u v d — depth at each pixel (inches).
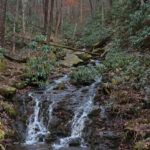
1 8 681.6
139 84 458.3
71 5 1787.6
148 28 584.1
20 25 901.8
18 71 555.8
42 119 444.8
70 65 627.8
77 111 442.6
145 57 531.2
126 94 441.4
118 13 881.5
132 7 764.0
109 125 405.7
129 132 370.9
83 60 668.1
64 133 417.1
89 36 901.8
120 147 366.3
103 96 461.4
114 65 555.5
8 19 877.8
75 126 424.2
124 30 728.3
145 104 418.0
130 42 641.6
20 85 507.8
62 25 1293.1
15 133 409.1
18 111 451.2
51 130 424.2
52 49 681.6
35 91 502.6
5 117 422.9
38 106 461.7
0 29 679.7
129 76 490.9
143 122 386.9
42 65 553.9
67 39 1026.7
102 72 550.9
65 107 452.4
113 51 644.7
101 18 1040.8
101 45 770.8
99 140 386.0
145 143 339.0
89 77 526.0
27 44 730.2
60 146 387.9
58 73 571.8
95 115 427.8
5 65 575.5
